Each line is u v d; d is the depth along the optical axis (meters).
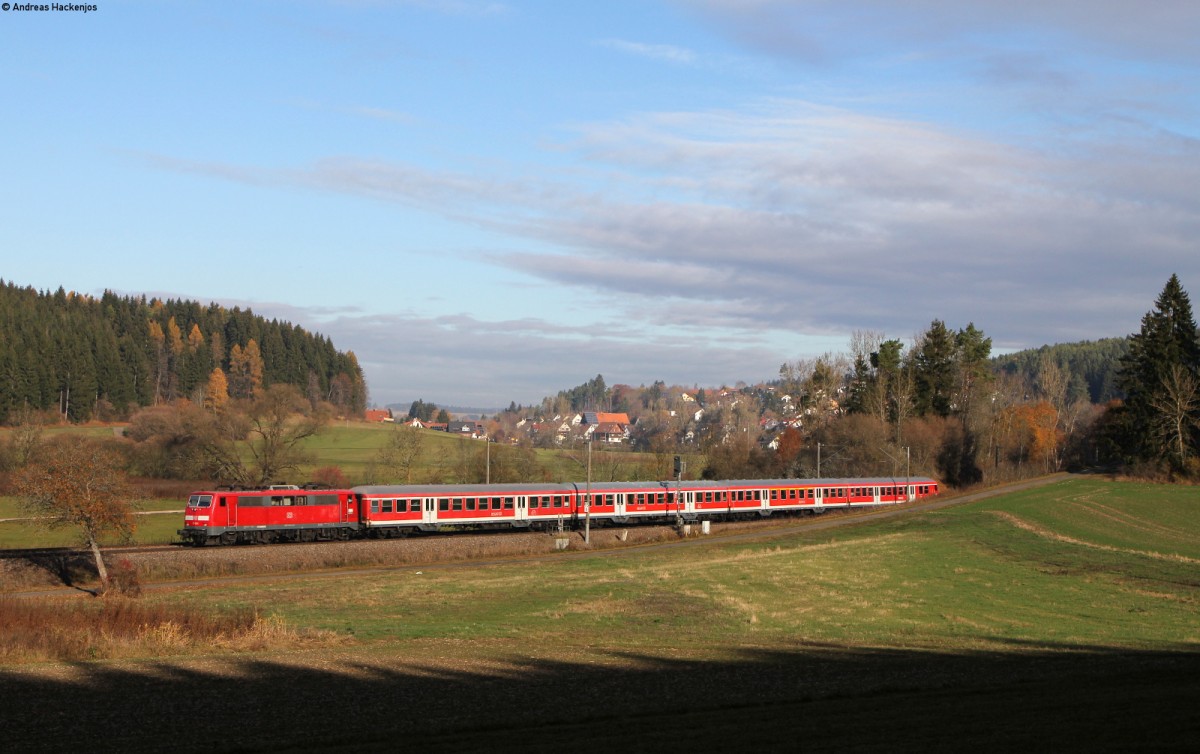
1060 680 25.64
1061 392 167.50
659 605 43.41
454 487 69.50
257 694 23.67
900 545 69.44
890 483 104.38
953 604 44.62
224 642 31.58
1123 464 124.81
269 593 45.88
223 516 58.03
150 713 21.64
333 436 149.88
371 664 27.88
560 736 19.28
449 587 48.47
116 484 49.03
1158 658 30.64
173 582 49.94
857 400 135.62
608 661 29.02
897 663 29.25
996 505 95.62
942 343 137.50
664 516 82.00
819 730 19.22
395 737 19.52
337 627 36.12
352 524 64.44
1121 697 22.09
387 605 42.69
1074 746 17.00
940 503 102.19
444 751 18.08
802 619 40.22
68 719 21.03
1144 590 49.44
